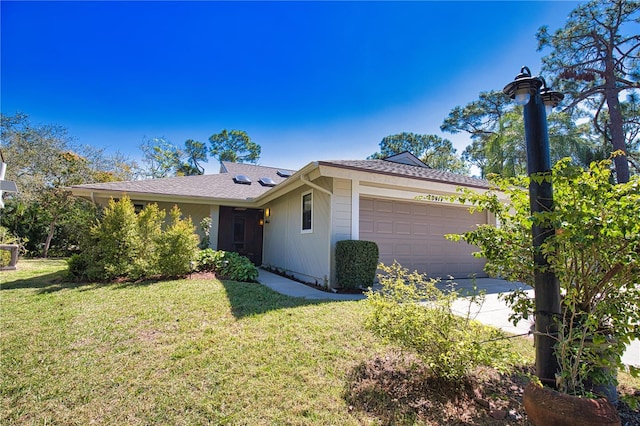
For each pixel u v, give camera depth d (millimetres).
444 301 2764
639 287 2338
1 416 2260
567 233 1965
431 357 2502
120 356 3166
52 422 2203
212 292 5793
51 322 4102
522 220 2488
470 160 26625
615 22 12859
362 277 6418
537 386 2029
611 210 1980
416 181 7309
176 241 7496
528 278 2639
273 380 2723
